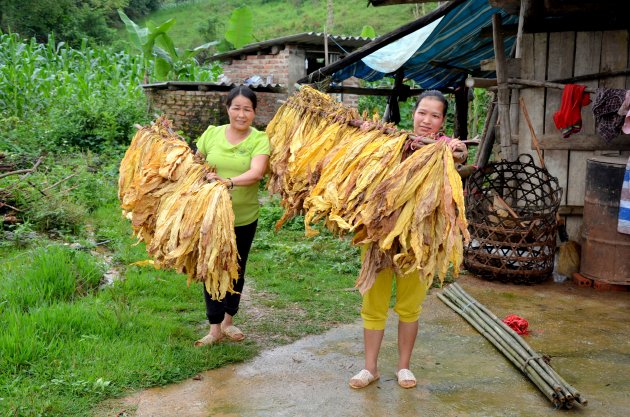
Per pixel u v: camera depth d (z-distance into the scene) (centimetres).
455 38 909
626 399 379
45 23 3406
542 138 654
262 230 775
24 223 668
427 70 1097
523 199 634
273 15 4300
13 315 426
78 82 1522
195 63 1775
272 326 484
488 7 805
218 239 381
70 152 1072
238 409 358
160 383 384
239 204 431
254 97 427
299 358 430
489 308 544
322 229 776
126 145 1159
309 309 523
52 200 729
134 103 1263
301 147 430
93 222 756
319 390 383
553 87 627
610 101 571
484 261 612
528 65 650
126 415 347
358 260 659
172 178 415
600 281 596
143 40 1598
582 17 632
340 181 378
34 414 333
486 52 1000
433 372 412
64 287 504
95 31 3628
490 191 662
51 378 372
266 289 571
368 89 1098
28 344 392
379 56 978
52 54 1830
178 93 1223
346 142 399
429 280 341
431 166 338
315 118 439
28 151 1012
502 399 376
